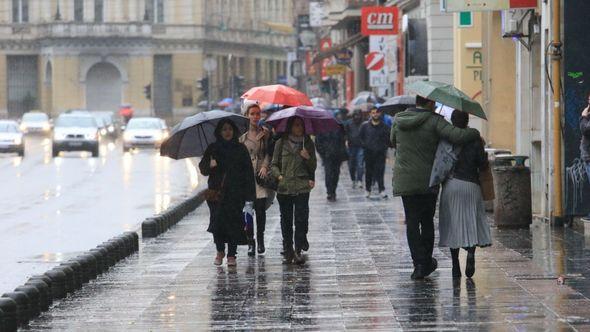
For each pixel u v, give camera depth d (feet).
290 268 127.95
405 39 320.91
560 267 120.37
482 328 89.56
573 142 158.61
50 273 111.24
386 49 355.36
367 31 357.00
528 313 94.63
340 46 519.60
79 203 238.27
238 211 130.72
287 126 132.26
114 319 99.25
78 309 104.94
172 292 113.19
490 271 119.14
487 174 113.91
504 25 185.47
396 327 91.45
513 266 122.11
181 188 279.28
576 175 158.81
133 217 207.41
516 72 192.75
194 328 94.07
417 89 114.21
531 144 180.55
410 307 99.91
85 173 340.18
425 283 112.68
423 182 113.50
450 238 113.39
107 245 134.00
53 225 194.39
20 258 151.74
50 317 101.19
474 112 112.68
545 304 98.43
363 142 226.58
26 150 498.69
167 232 173.88
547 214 166.20
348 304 102.78
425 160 113.80
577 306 96.99
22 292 98.37
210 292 112.37
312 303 104.06
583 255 129.70
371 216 189.16
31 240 172.55
